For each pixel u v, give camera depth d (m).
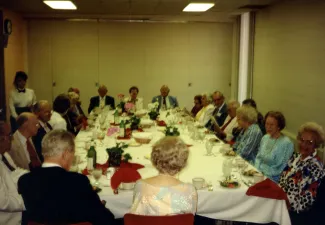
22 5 7.34
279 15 7.06
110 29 9.03
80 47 9.04
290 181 2.93
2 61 7.46
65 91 9.16
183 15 8.87
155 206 2.00
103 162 3.53
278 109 7.19
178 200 2.02
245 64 8.82
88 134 5.08
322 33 5.52
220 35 9.15
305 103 6.10
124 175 2.75
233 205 2.77
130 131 5.10
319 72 5.63
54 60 9.02
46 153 2.15
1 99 7.49
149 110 6.79
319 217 2.75
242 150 4.10
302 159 2.96
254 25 8.31
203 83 9.34
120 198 2.64
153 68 9.24
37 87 9.08
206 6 7.12
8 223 2.62
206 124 6.21
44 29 8.90
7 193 2.51
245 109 4.18
